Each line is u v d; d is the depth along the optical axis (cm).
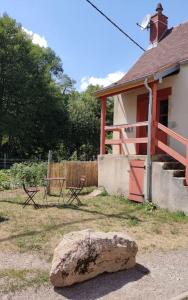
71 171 1513
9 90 3544
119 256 593
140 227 896
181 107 1237
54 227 861
